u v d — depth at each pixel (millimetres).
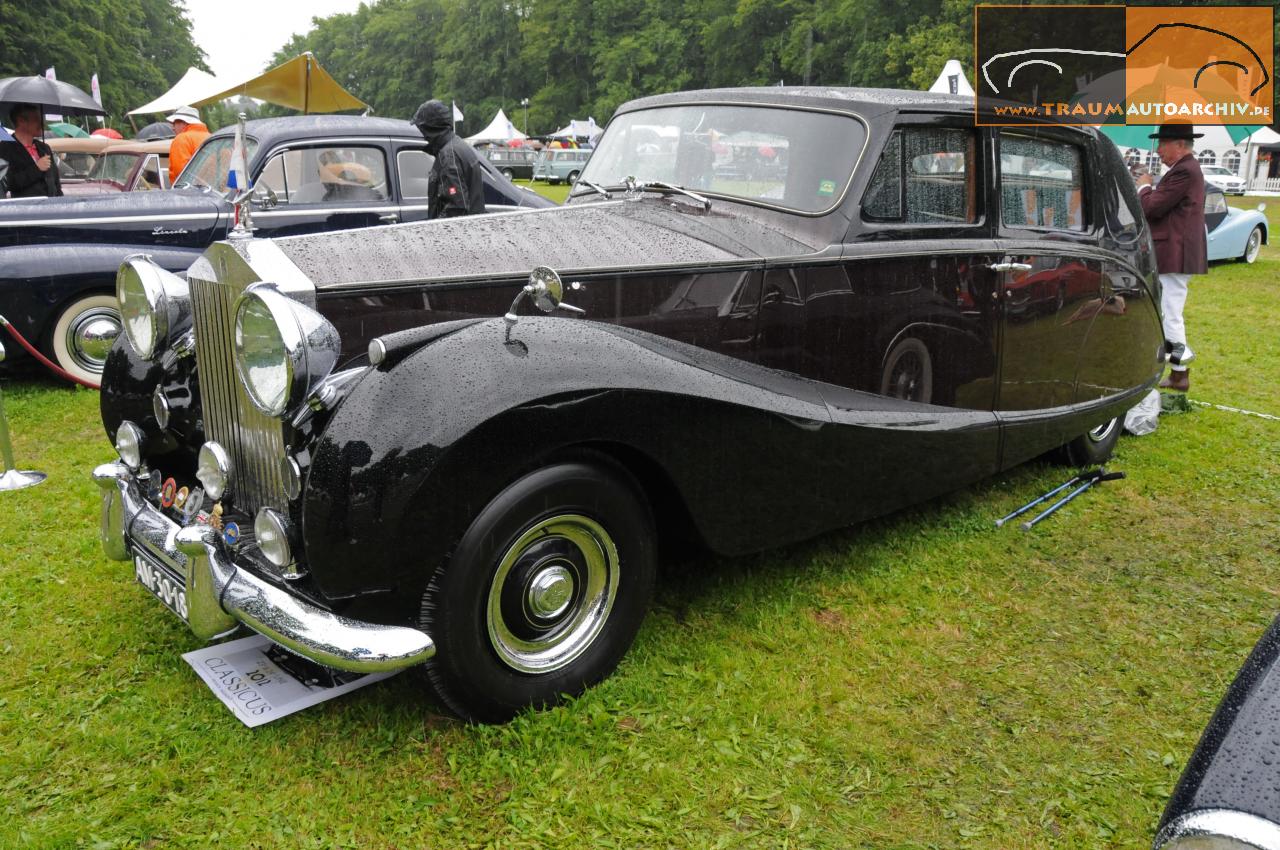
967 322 3709
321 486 2176
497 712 2527
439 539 2254
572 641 2668
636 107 4039
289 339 2203
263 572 2416
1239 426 5707
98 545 3727
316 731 2564
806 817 2301
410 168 7102
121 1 61281
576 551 2613
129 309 3031
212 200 6496
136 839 2172
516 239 2967
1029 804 2365
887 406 3447
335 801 2301
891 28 51500
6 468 4457
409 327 2654
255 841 2180
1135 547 3936
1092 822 2309
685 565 3594
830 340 3297
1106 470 4824
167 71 82812
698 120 3691
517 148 44969
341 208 6797
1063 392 4309
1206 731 1559
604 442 2533
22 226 5996
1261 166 37000
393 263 2689
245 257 2486
